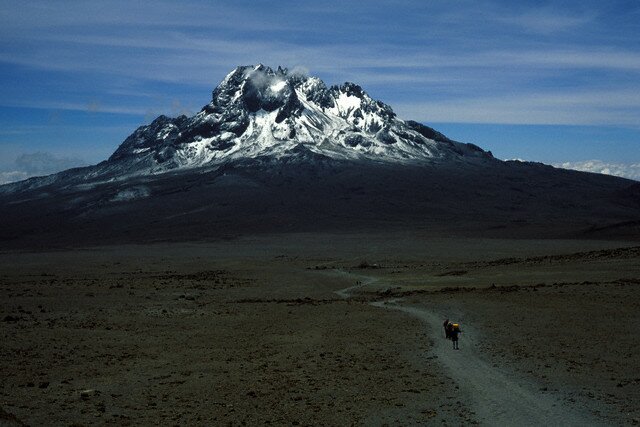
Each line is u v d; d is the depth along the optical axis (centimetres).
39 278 9838
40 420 2080
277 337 3872
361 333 3959
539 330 3781
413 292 6519
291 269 11088
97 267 13212
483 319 4344
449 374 2780
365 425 2080
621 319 3956
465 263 11169
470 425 2072
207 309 5419
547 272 7406
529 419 2125
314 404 2327
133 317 4853
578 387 2505
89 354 3288
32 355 3219
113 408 2256
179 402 2350
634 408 2209
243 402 2353
